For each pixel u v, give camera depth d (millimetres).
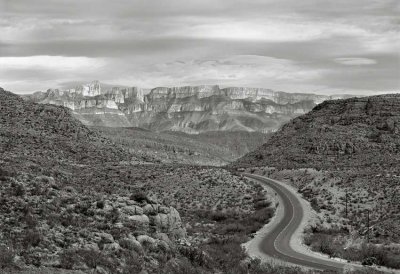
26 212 40062
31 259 34344
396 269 58625
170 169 130250
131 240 41344
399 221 88562
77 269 35188
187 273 41875
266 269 51125
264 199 106750
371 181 119312
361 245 67188
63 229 39781
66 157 130625
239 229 80188
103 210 45344
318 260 59781
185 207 99938
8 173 46594
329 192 115625
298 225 82188
